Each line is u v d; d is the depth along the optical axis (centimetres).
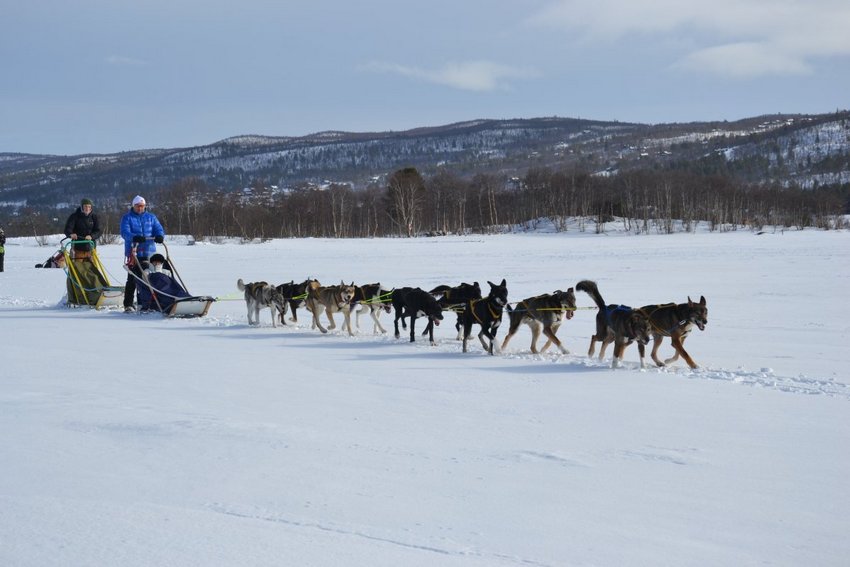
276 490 588
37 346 1353
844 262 3434
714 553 486
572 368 1163
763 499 586
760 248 4866
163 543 472
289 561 450
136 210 1914
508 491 597
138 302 1906
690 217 10288
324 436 750
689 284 2548
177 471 633
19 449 692
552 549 485
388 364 1195
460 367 1170
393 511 548
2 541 470
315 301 1564
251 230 10662
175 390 969
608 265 3550
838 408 885
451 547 483
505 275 3014
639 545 495
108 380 1034
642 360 1168
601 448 720
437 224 11881
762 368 1141
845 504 576
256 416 830
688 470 654
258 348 1352
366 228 11506
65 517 516
